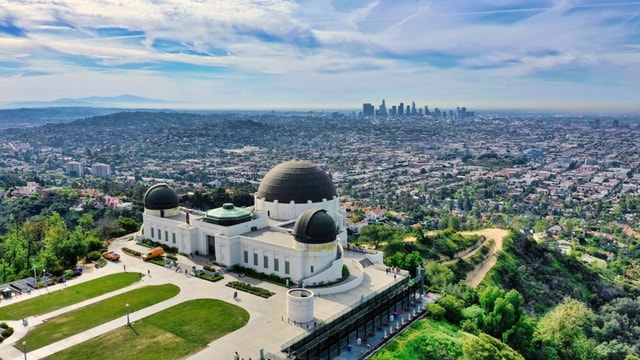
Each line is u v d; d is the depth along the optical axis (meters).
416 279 118.62
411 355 91.38
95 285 114.19
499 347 96.50
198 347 83.81
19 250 144.62
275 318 94.75
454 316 110.56
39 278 119.56
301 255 111.06
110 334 88.88
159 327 91.44
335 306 99.75
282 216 140.25
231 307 100.25
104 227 165.12
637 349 122.19
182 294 107.81
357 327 95.62
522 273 173.50
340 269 113.62
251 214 133.50
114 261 132.12
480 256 178.38
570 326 115.69
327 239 111.88
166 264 127.44
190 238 132.88
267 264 118.94
